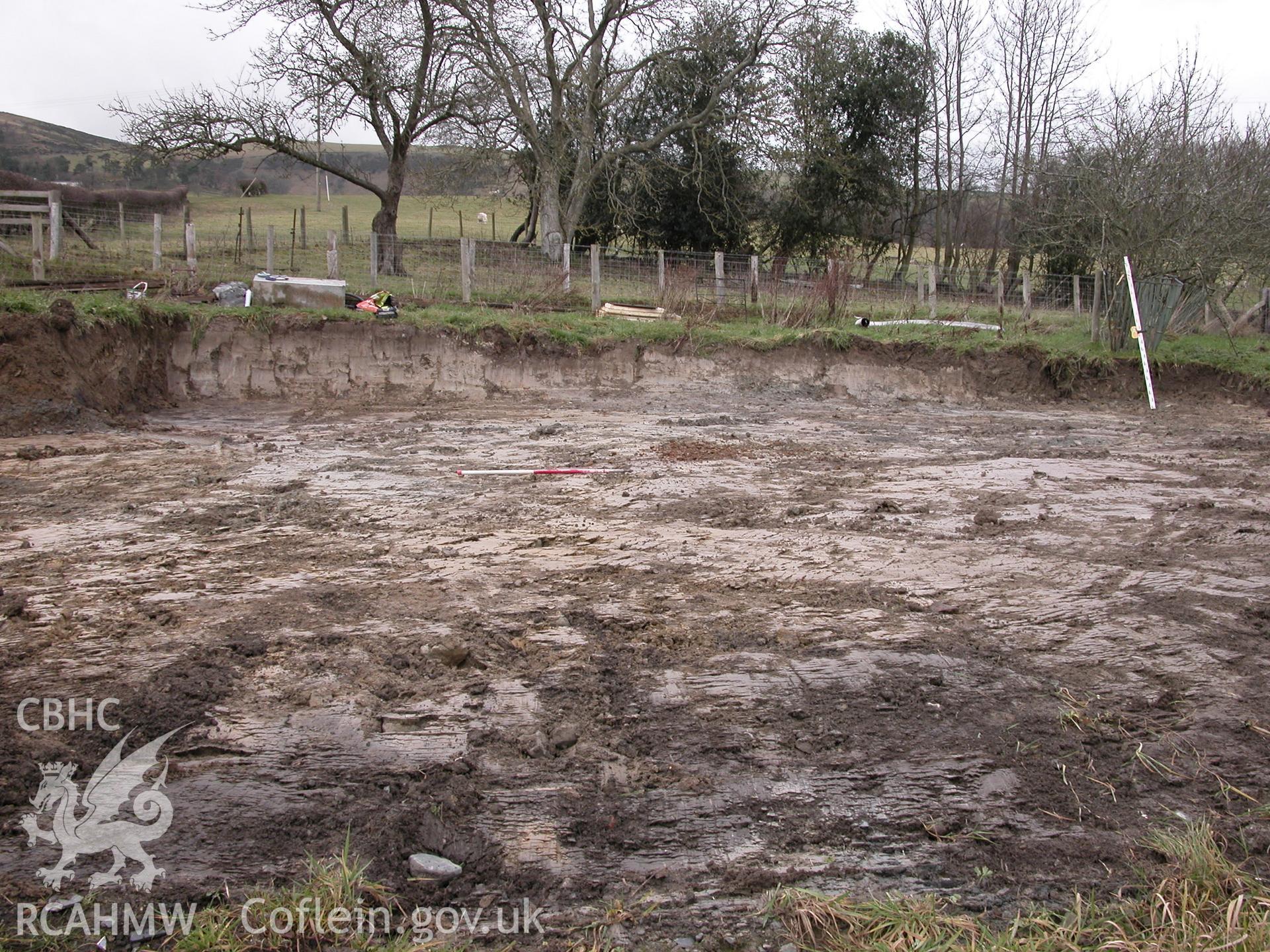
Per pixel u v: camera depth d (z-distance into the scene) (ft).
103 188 132.46
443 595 19.94
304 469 31.32
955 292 72.90
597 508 27.22
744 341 53.21
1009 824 13.03
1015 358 55.21
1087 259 63.21
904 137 94.84
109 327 41.29
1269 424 48.42
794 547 23.97
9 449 33.27
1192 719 15.72
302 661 16.56
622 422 42.55
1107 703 16.17
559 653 17.34
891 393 53.26
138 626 17.89
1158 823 13.14
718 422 43.19
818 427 42.91
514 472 31.42
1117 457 37.42
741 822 12.89
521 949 10.64
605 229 92.17
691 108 84.07
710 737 14.75
